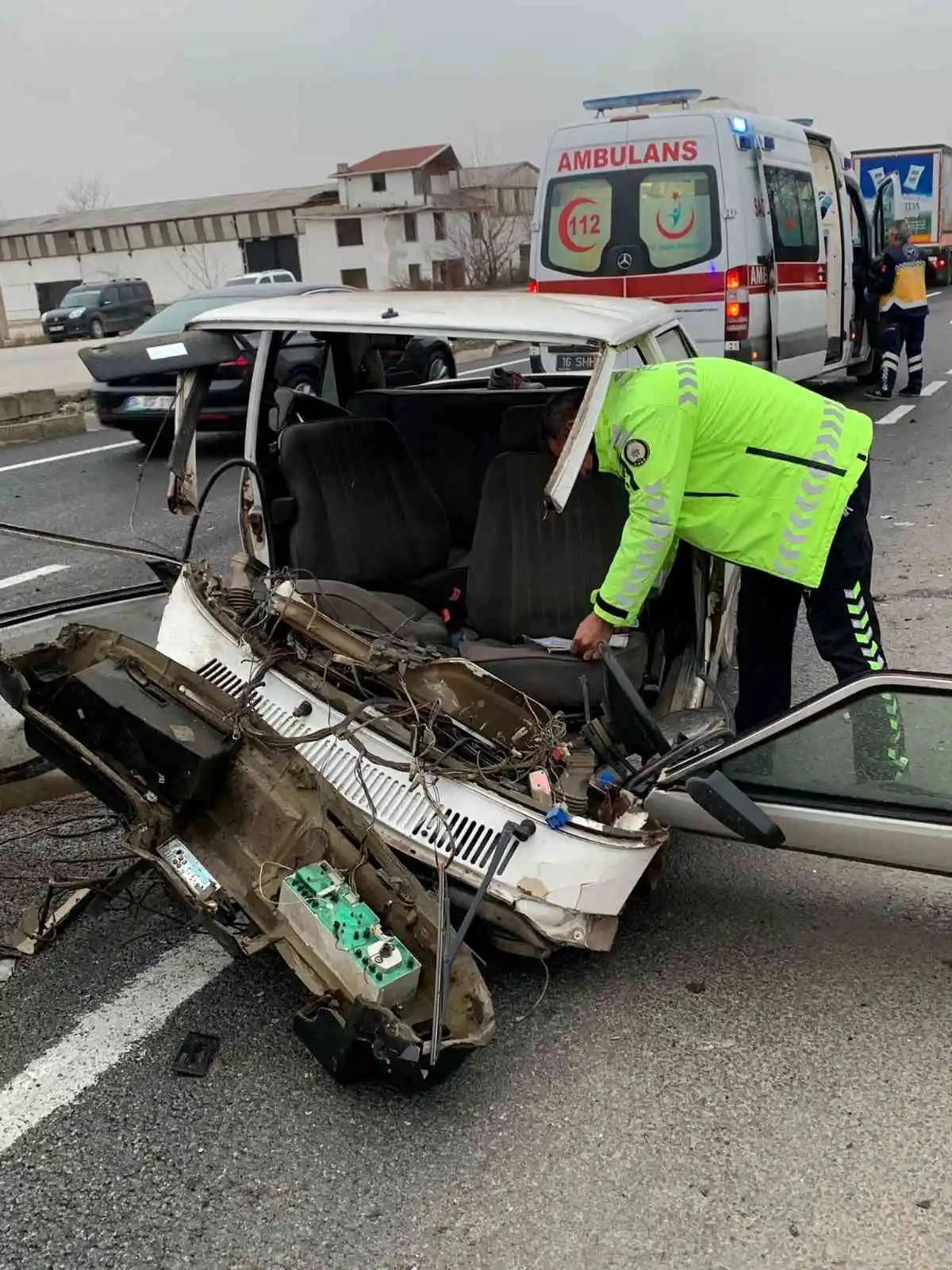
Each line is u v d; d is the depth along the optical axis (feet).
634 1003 9.47
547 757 9.65
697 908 10.90
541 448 12.40
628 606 10.27
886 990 9.58
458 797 9.18
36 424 38.68
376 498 14.05
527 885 8.84
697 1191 7.52
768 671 12.26
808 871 11.57
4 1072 8.68
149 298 106.93
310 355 17.65
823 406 10.91
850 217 36.58
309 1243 7.18
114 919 10.62
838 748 8.58
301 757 9.20
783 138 30.50
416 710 9.66
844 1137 7.95
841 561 11.18
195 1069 8.65
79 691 9.54
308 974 8.30
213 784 9.45
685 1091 8.44
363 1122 8.18
